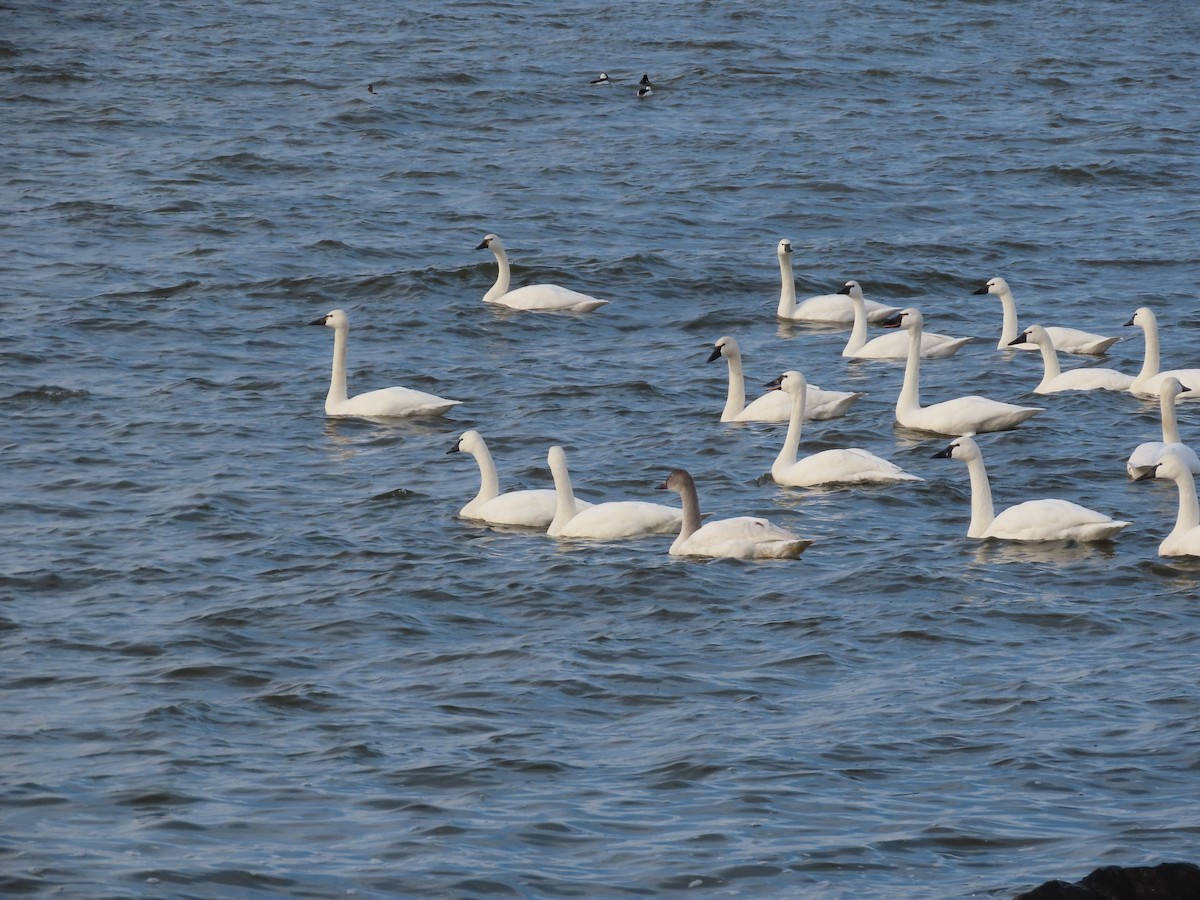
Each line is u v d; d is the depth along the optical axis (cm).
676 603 2222
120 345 3772
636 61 7481
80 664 2022
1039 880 1437
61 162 5634
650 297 4347
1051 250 4731
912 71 7356
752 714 1848
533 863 1483
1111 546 2431
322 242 4697
